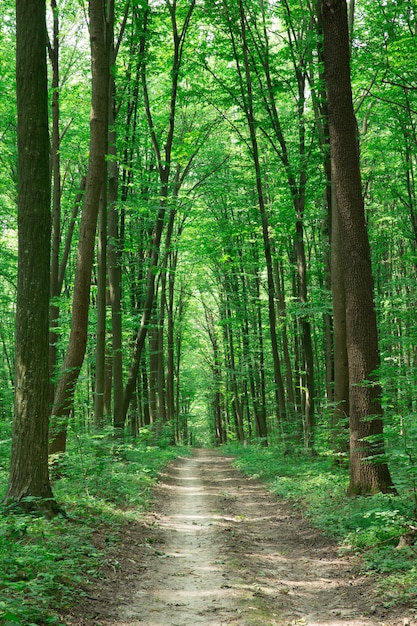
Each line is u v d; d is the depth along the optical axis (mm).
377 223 26312
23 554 6367
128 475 15594
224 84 21672
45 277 8758
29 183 8633
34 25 8648
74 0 20406
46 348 8773
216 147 28906
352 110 11102
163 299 30031
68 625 5199
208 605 6176
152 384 31625
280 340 33594
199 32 21172
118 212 21219
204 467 25047
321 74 17906
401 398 9055
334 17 11008
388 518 8234
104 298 15961
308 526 10312
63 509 8852
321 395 29938
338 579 7141
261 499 14625
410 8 16766
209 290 36719
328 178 18328
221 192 23953
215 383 47594
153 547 8930
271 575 7508
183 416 52625
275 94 21469
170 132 19422
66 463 11898
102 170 13430
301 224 20344
